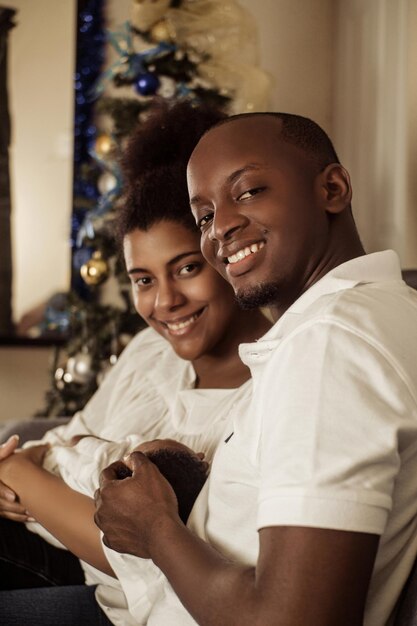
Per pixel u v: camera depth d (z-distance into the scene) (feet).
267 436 2.62
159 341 5.29
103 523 3.17
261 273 3.15
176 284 4.44
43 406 13.08
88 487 4.13
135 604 3.50
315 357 2.58
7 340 12.39
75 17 12.75
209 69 9.65
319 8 13.93
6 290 12.44
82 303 10.03
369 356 2.54
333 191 3.22
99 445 4.37
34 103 12.60
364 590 2.39
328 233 3.22
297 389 2.55
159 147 4.65
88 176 10.33
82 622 4.17
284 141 3.18
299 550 2.37
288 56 13.85
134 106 9.37
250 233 3.13
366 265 3.07
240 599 2.49
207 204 3.26
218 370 4.63
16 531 4.83
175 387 4.74
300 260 3.16
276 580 2.39
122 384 5.16
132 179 4.75
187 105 4.87
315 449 2.44
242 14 9.82
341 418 2.46
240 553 2.95
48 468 4.57
